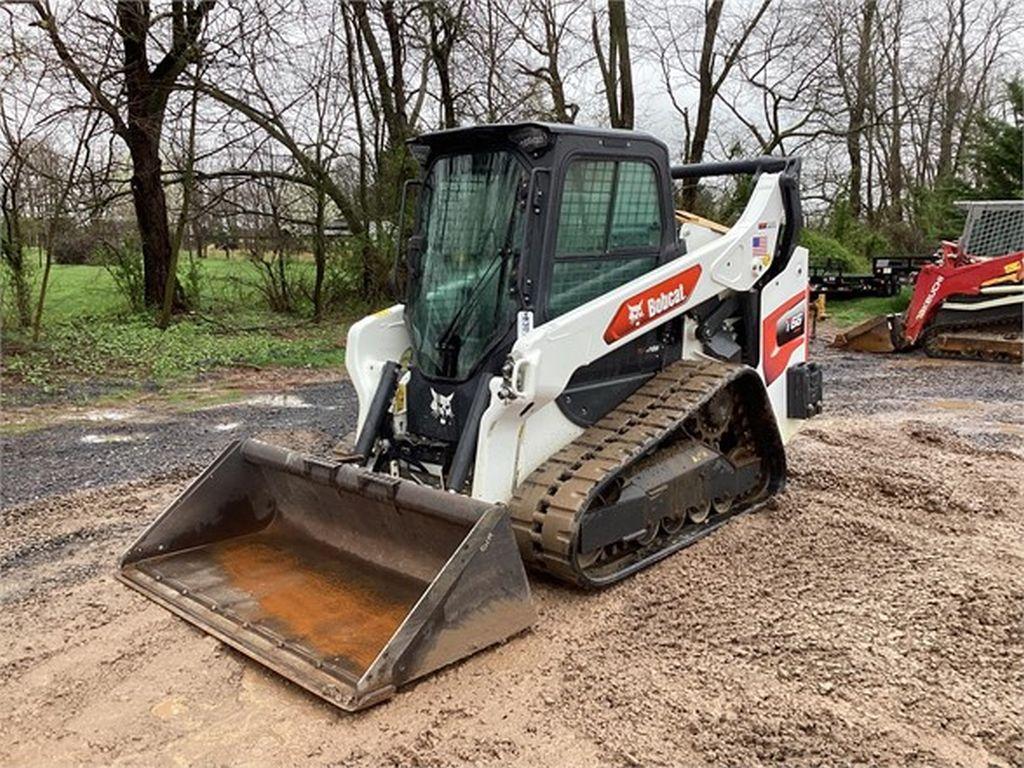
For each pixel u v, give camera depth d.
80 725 3.25
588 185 4.45
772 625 3.95
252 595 4.01
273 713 3.30
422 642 3.36
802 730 3.16
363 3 15.19
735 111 22.58
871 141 30.62
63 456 6.98
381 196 15.69
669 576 4.50
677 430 5.03
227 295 17.38
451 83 15.86
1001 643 3.80
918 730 3.16
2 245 13.05
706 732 3.16
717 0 19.70
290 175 15.38
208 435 7.69
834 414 8.52
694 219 5.81
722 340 5.42
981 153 21.34
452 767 2.98
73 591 4.39
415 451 4.54
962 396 9.41
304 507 4.47
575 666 3.59
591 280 4.55
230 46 13.56
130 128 14.39
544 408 4.36
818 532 5.12
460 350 4.41
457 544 3.79
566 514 4.03
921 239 24.83
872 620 3.99
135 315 14.77
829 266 19.14
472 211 4.49
